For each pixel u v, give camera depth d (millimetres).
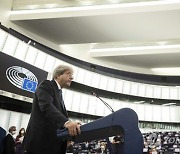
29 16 11266
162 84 18297
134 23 11664
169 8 10203
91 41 13852
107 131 1641
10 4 11469
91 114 15461
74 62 15258
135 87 17797
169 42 14281
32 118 2055
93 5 10898
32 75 10719
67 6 11070
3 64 9477
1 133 4551
